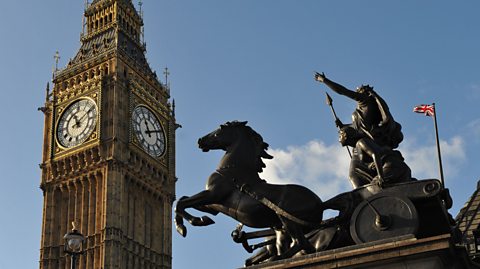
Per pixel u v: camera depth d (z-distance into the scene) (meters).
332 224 14.22
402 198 13.31
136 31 110.31
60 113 101.38
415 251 12.21
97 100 98.56
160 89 107.75
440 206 13.41
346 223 14.14
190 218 14.93
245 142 15.66
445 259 12.33
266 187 14.73
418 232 13.20
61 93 102.75
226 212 15.02
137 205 97.81
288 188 14.59
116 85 98.81
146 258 96.81
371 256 12.46
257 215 14.62
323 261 12.80
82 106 99.88
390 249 12.38
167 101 109.12
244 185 14.84
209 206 15.20
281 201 14.40
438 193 13.15
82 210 95.19
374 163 14.79
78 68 102.56
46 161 99.81
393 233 13.09
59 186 97.94
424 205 13.53
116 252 90.38
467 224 25.30
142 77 104.00
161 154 104.12
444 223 13.54
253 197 14.67
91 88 99.94
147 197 100.38
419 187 13.38
